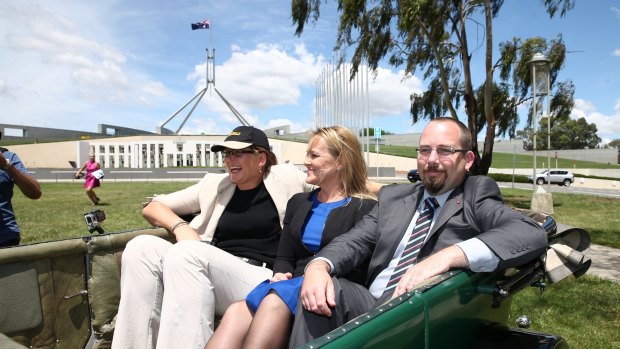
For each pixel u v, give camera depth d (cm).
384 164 5834
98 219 280
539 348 189
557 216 1373
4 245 324
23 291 219
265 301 183
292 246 270
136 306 232
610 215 1402
